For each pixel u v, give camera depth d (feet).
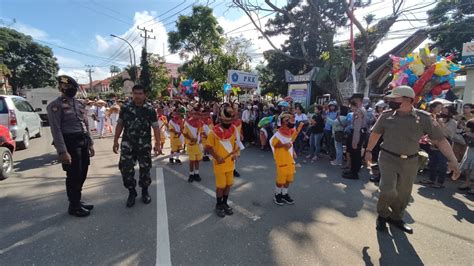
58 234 11.38
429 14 55.11
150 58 106.52
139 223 12.44
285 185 15.19
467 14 54.29
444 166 18.12
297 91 45.14
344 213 14.02
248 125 35.22
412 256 10.25
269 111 32.60
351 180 19.99
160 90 104.12
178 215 13.38
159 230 11.81
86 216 13.12
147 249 10.36
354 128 19.76
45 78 140.36
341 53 37.06
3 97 28.71
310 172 22.17
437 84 20.44
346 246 10.84
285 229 12.15
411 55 21.24
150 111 14.60
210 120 20.08
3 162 19.17
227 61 73.61
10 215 13.19
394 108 12.84
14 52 130.41
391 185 11.57
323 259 9.92
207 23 84.53
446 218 13.64
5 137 20.06
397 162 11.55
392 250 10.62
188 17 84.84
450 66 20.12
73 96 13.03
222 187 13.43
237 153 13.89
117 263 9.48
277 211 14.12
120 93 165.17
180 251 10.25
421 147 19.56
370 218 13.46
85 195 16.02
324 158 27.55
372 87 65.46
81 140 13.01
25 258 9.73
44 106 68.18
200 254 10.08
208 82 68.59
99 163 24.29
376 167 20.12
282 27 70.49
